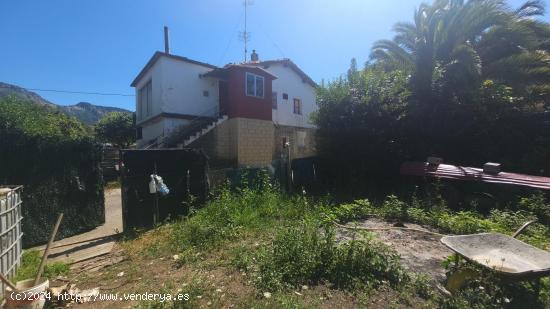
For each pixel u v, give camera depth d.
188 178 7.96
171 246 5.40
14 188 5.13
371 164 12.26
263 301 3.32
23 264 5.02
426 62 12.48
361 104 11.83
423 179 10.23
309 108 20.67
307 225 5.27
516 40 11.80
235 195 8.34
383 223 6.75
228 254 4.84
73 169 7.41
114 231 7.38
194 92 15.28
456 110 11.82
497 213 6.98
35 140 6.98
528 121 11.82
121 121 26.19
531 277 3.03
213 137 13.68
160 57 14.36
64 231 7.09
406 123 12.12
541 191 7.55
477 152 11.91
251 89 14.48
